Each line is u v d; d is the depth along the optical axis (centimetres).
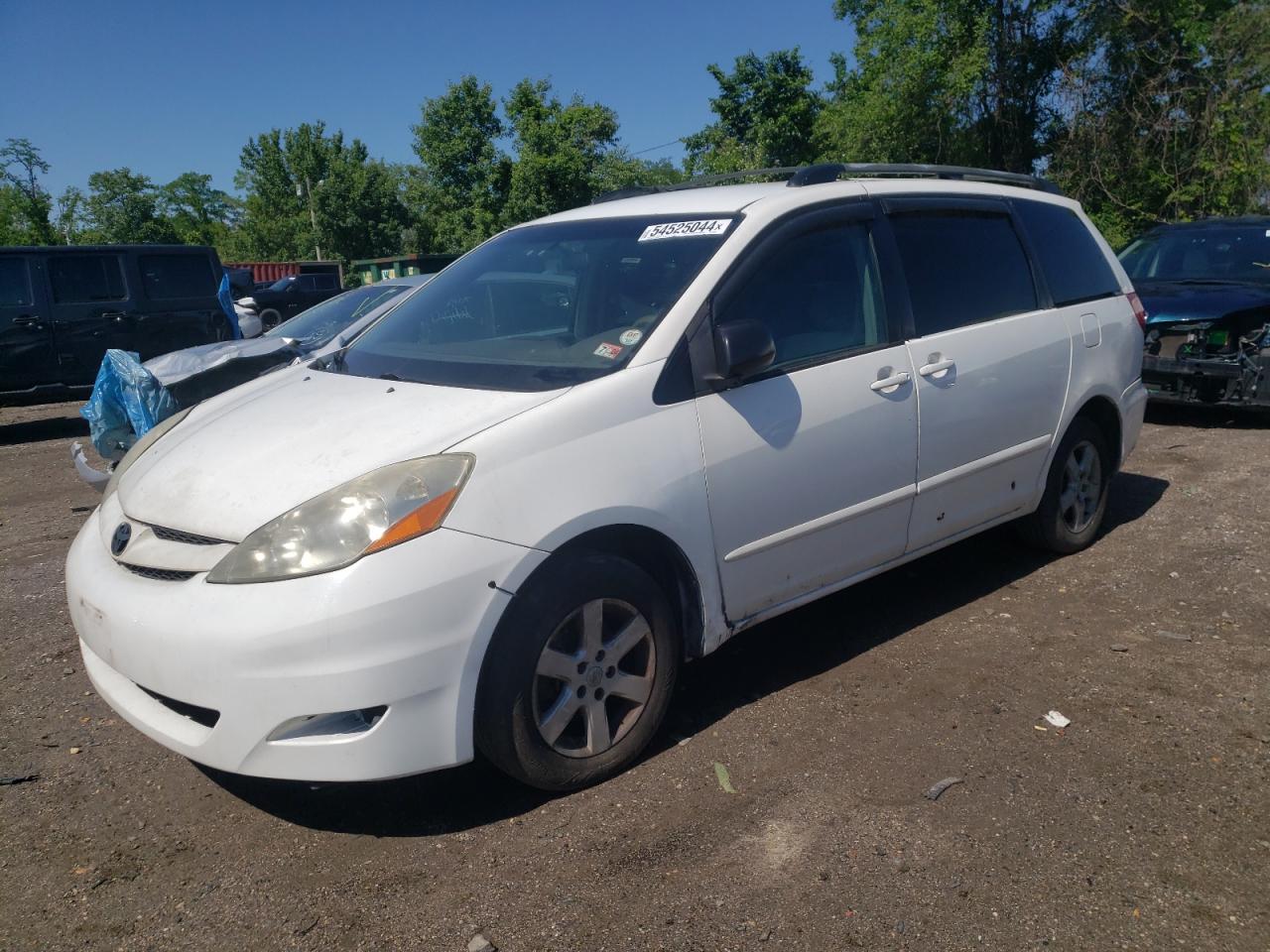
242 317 1365
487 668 281
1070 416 470
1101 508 519
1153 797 296
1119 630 418
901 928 244
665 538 317
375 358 375
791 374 352
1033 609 443
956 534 428
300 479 282
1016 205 471
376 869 276
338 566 262
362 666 260
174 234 7450
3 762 342
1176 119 2109
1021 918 246
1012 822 285
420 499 270
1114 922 244
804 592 369
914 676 380
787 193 377
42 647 443
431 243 4997
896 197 411
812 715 353
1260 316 781
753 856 274
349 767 266
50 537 630
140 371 632
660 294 342
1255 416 856
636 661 323
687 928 246
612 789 310
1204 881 259
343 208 4931
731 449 331
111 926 257
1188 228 966
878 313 389
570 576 291
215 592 266
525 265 396
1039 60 2314
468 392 316
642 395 314
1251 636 408
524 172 3519
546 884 266
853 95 2609
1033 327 449
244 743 265
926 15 2273
